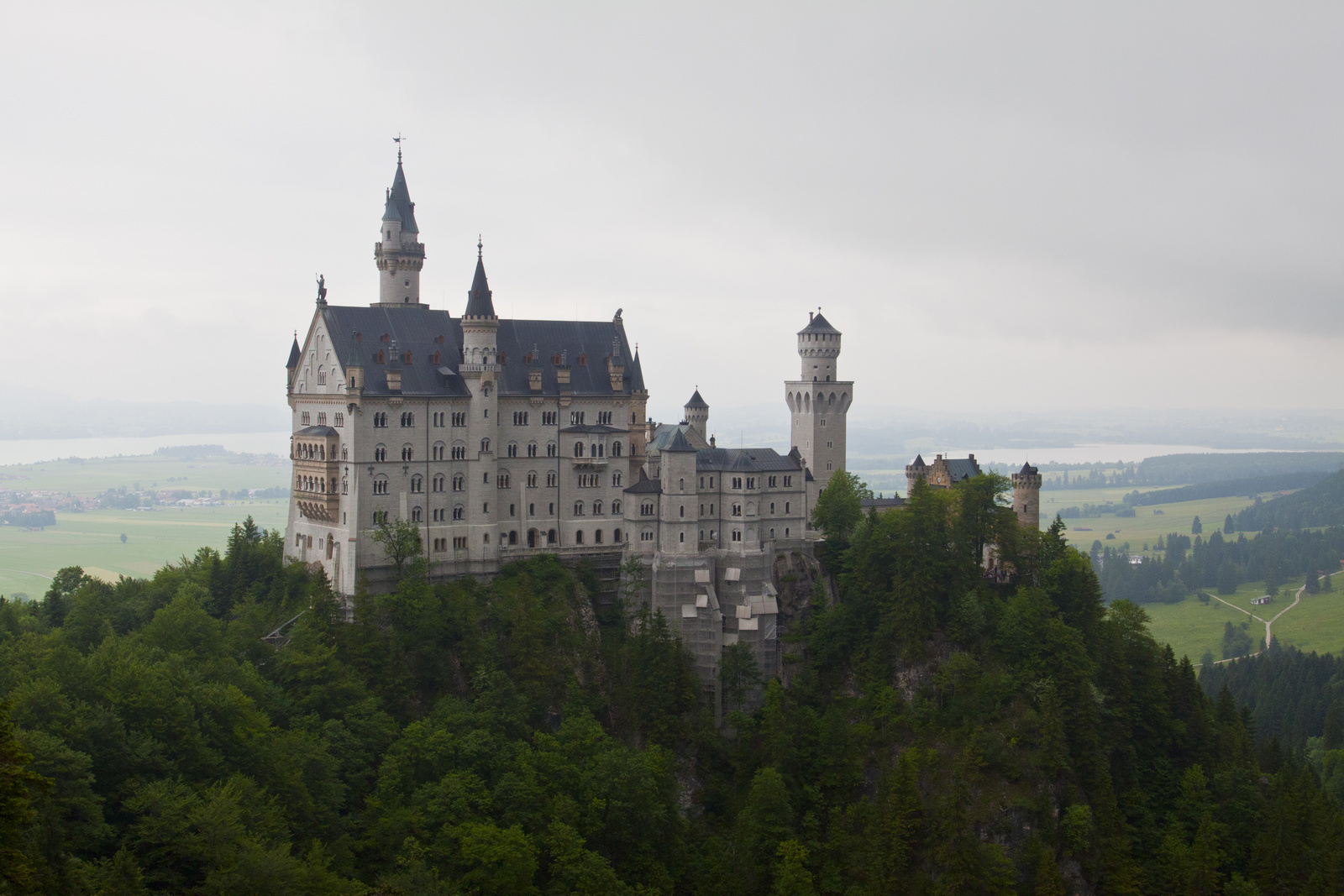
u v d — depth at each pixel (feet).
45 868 367.25
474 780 535.60
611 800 548.72
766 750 638.12
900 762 607.37
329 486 645.10
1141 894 598.75
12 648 524.93
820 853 586.86
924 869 577.84
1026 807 599.57
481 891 493.77
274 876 418.10
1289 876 600.80
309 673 562.66
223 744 484.74
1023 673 641.40
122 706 465.47
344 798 519.60
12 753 303.07
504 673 602.03
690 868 565.53
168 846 420.36
